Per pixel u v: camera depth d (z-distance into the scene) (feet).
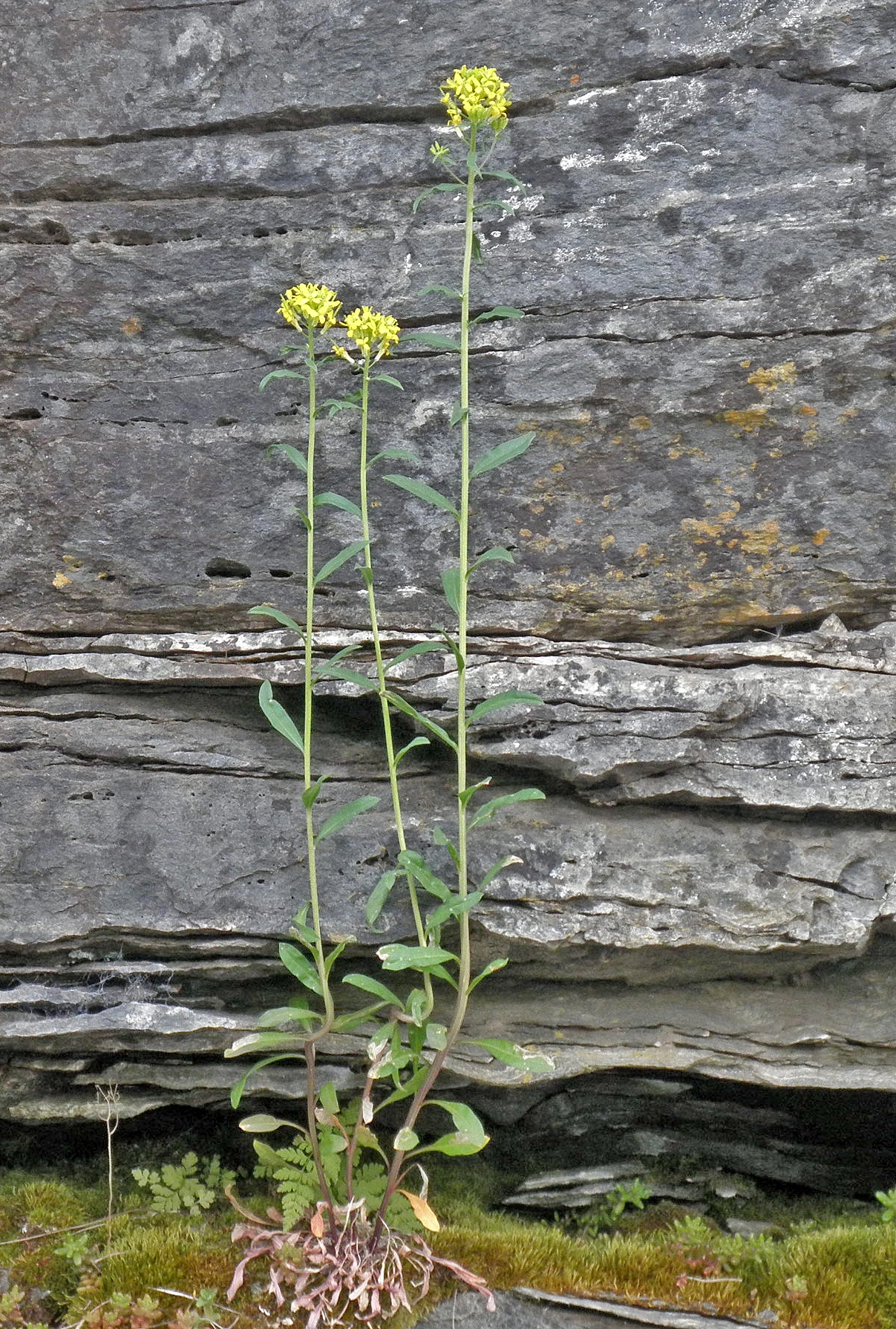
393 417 4.46
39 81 4.50
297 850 4.44
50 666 4.49
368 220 4.45
